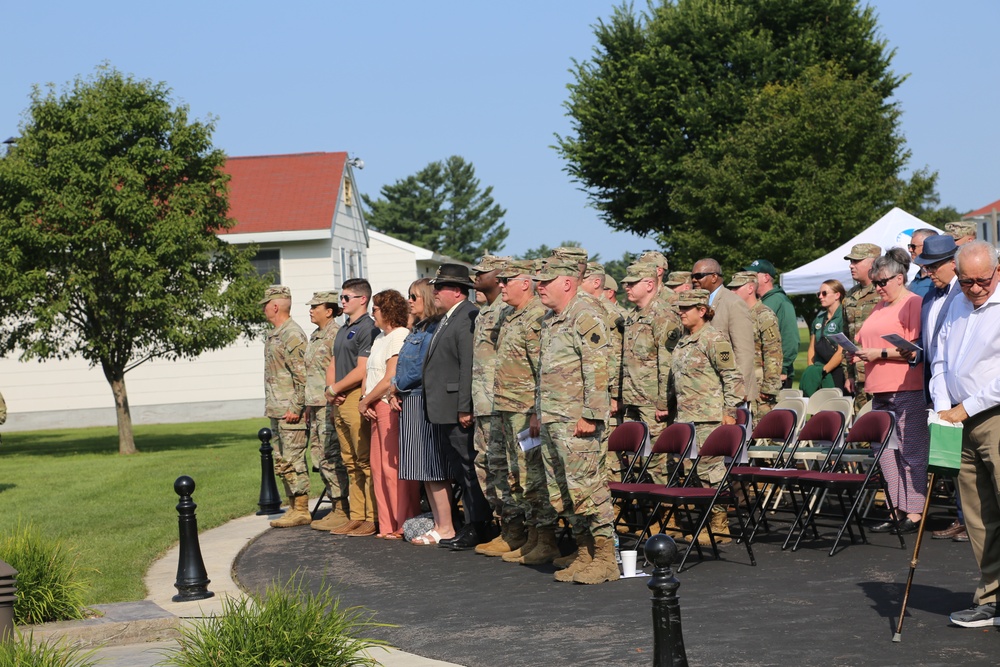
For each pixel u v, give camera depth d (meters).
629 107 35.62
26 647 5.46
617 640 5.98
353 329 10.39
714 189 31.05
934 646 5.56
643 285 9.59
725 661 5.46
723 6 35.75
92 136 22.50
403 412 9.58
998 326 5.80
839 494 9.38
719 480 8.59
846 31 35.09
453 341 9.16
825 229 29.27
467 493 9.33
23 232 21.77
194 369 33.03
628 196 37.00
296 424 11.08
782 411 9.57
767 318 10.84
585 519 7.64
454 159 96.62
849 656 5.44
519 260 8.23
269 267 33.03
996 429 5.74
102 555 9.38
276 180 34.41
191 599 7.71
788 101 30.97
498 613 6.84
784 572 7.58
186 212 23.22
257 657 5.21
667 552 4.65
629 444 8.90
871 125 30.50
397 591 7.73
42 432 31.39
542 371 7.59
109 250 22.55
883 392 8.68
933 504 10.02
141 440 25.64
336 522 10.87
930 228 9.22
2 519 11.77
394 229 95.69
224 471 16.56
